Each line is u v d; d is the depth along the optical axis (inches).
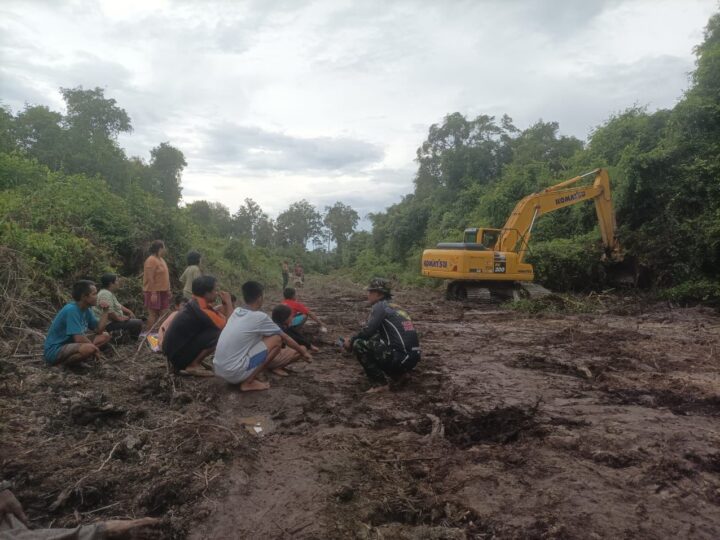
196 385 213.3
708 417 185.2
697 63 761.6
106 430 164.4
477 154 1330.0
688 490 128.1
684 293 554.9
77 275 361.7
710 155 663.8
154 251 323.6
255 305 214.7
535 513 117.1
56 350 225.6
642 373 250.1
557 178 927.7
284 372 246.1
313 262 2395.4
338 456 146.0
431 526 114.8
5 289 289.4
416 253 1306.6
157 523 109.3
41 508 119.2
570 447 155.7
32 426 162.4
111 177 821.9
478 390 220.8
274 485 129.3
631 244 661.3
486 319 475.8
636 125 780.6
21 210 382.3
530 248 682.8
